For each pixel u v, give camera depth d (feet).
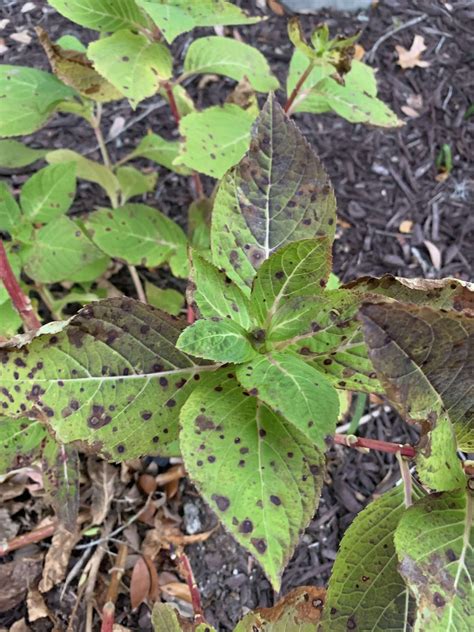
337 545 1.48
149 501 1.46
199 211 1.64
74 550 1.40
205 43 1.44
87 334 0.81
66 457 1.09
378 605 0.87
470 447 0.80
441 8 2.47
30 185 1.37
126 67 1.21
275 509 0.72
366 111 1.41
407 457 0.90
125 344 0.83
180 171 1.62
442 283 0.80
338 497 1.53
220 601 1.38
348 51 1.26
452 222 2.01
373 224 1.99
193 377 0.85
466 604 0.71
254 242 0.90
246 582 1.41
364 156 2.11
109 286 1.76
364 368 0.81
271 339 0.81
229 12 1.26
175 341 0.84
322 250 0.76
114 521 1.44
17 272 1.32
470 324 0.64
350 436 0.90
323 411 0.66
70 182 1.37
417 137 2.16
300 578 1.43
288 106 1.43
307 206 0.90
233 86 2.21
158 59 1.23
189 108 1.61
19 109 1.30
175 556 1.29
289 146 0.88
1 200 1.31
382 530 0.89
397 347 0.65
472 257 1.95
